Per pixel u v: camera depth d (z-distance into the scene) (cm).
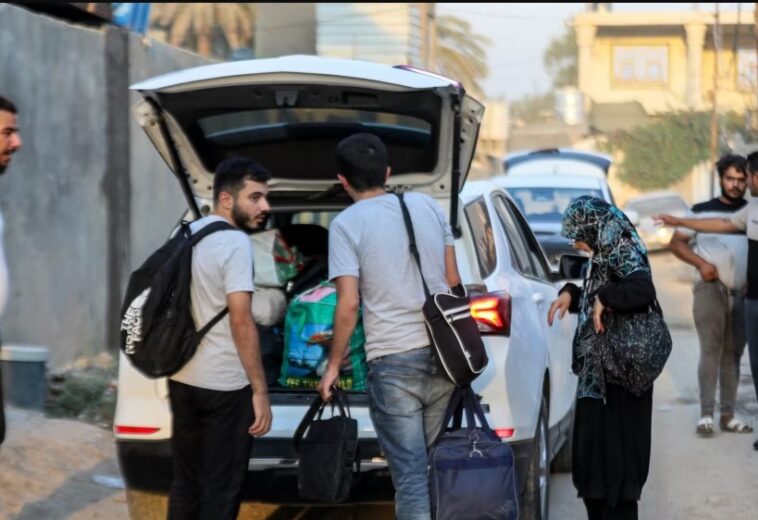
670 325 1484
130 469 547
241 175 500
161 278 480
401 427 486
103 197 1071
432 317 478
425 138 582
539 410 577
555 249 1262
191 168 615
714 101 2388
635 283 523
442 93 543
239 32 3628
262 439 528
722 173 828
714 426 884
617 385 538
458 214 568
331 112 578
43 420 810
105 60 1074
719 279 840
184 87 550
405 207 498
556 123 4100
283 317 587
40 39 962
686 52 4797
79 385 900
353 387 543
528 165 2108
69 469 721
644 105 4438
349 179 501
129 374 546
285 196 627
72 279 1012
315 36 3609
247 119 593
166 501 563
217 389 491
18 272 923
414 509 479
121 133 1099
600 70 4856
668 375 1118
